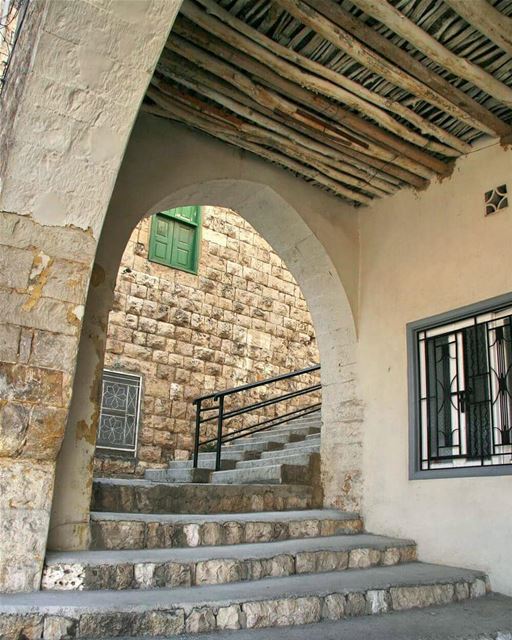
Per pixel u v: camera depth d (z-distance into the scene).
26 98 2.53
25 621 2.28
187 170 4.11
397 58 3.37
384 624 2.81
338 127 3.99
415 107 3.89
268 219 4.89
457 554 3.78
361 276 4.96
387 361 4.57
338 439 4.84
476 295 4.01
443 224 4.35
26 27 2.77
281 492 4.59
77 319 2.77
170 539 3.35
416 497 4.12
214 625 2.55
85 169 2.67
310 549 3.47
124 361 7.00
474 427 3.88
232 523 3.62
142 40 2.62
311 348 9.00
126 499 3.70
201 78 3.56
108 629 2.36
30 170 2.59
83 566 2.75
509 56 3.38
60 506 3.08
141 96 2.69
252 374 8.16
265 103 3.70
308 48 3.46
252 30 3.24
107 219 3.63
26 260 2.64
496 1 3.07
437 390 4.19
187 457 7.23
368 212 5.03
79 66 2.57
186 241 7.99
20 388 2.67
